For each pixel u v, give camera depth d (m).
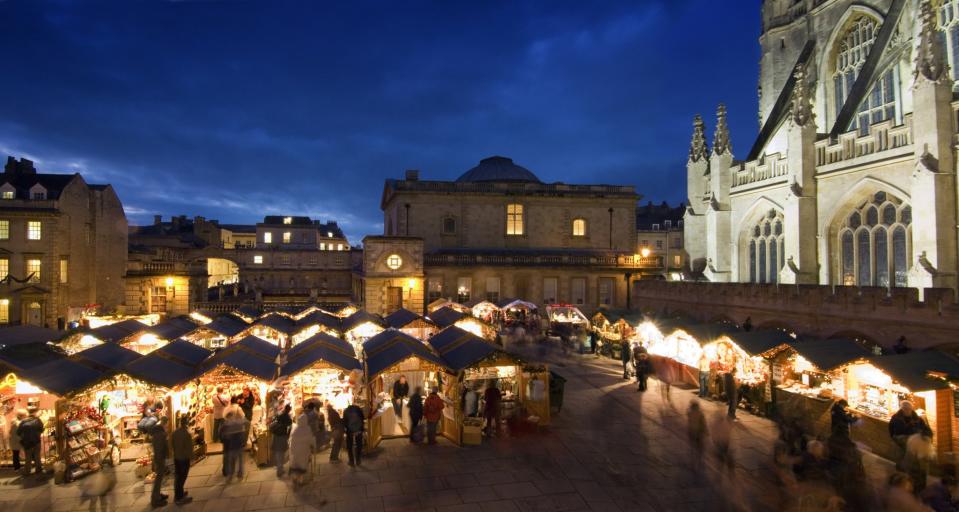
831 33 39.78
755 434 18.25
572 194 54.25
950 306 19.77
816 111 40.84
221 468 15.69
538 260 49.66
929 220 25.45
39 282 42.34
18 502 13.49
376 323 30.53
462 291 48.97
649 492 13.93
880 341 22.70
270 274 69.94
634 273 50.72
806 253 33.09
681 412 21.02
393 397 20.02
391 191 55.06
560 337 38.12
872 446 16.33
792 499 12.80
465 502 13.46
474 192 52.75
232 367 17.11
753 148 42.28
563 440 17.89
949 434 15.62
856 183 30.53
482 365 18.48
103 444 15.59
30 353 20.48
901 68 32.66
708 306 34.88
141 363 17.22
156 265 50.59
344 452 17.05
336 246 103.56
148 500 13.59
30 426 14.97
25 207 42.06
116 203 51.44
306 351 19.86
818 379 19.50
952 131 25.67
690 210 46.25
